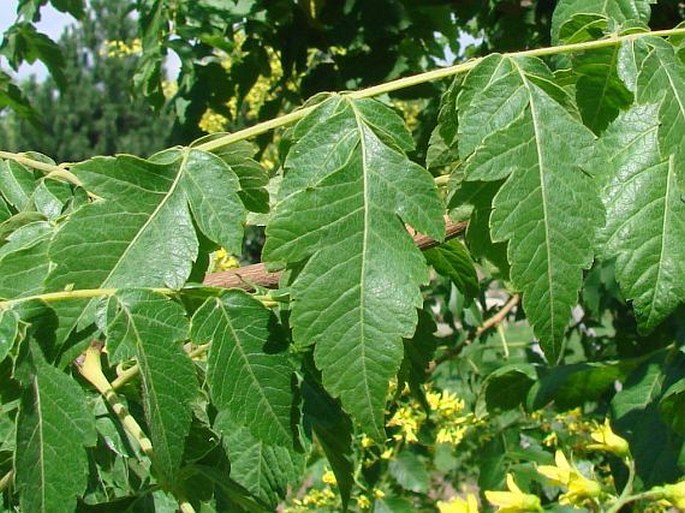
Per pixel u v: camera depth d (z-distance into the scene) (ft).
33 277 0.74
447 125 0.80
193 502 0.85
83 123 18.88
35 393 0.66
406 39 2.18
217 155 0.81
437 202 0.71
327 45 2.11
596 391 1.46
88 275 0.71
